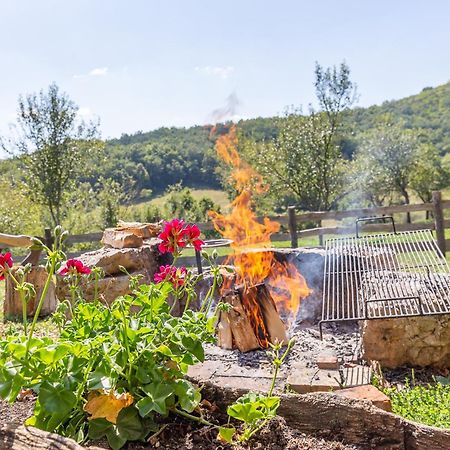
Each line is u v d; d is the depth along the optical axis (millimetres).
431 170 25203
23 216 17312
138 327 1479
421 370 3623
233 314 4039
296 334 4473
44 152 15727
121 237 5098
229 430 1399
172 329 1472
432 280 4047
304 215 8539
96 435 1384
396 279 4199
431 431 1477
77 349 1360
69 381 1337
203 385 1713
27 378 1328
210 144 26547
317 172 17984
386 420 1500
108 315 1694
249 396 1479
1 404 1704
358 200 23375
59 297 4289
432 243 4723
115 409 1365
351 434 1508
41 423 1408
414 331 3631
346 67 17266
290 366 3551
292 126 18750
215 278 1920
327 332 4516
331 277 4941
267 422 1528
